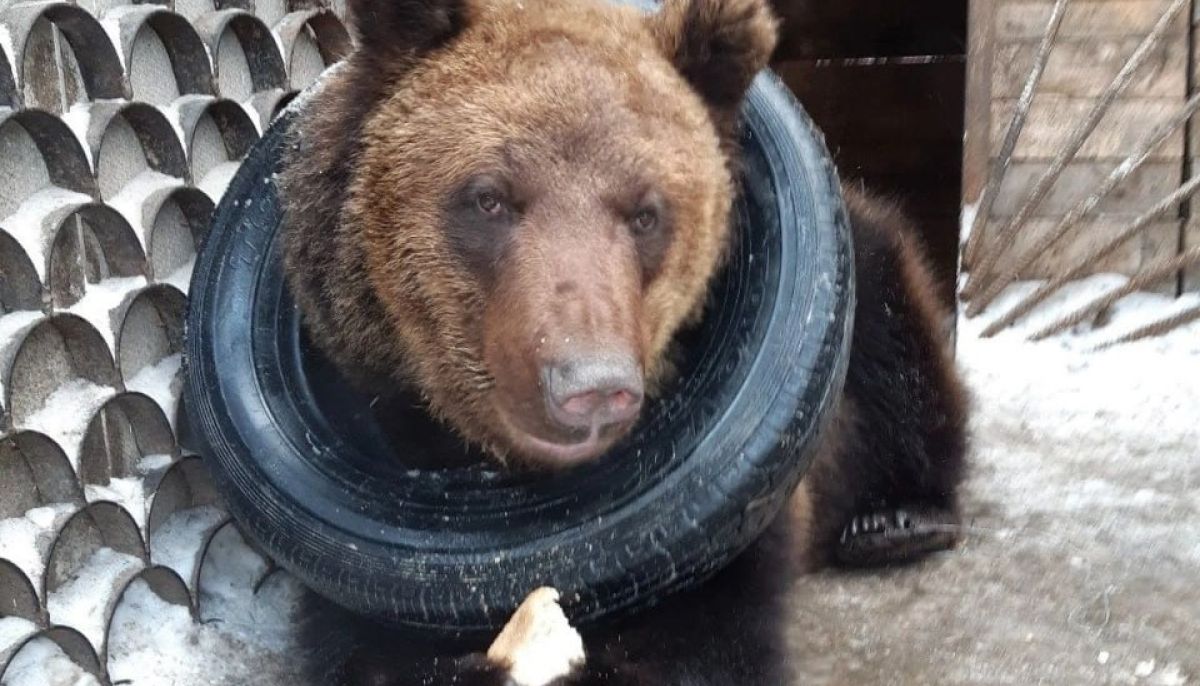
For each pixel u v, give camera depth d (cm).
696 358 113
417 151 102
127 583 118
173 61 135
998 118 278
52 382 115
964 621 148
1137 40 269
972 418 204
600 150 99
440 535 106
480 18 105
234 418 116
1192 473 192
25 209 111
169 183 131
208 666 123
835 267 115
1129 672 136
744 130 121
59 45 116
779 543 121
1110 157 274
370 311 109
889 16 307
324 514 110
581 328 91
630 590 104
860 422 162
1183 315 249
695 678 111
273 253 124
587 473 107
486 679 98
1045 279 276
